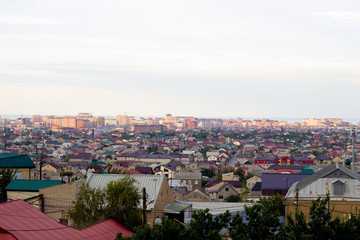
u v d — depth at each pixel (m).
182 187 140.25
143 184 61.50
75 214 53.34
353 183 58.50
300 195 59.06
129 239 37.59
